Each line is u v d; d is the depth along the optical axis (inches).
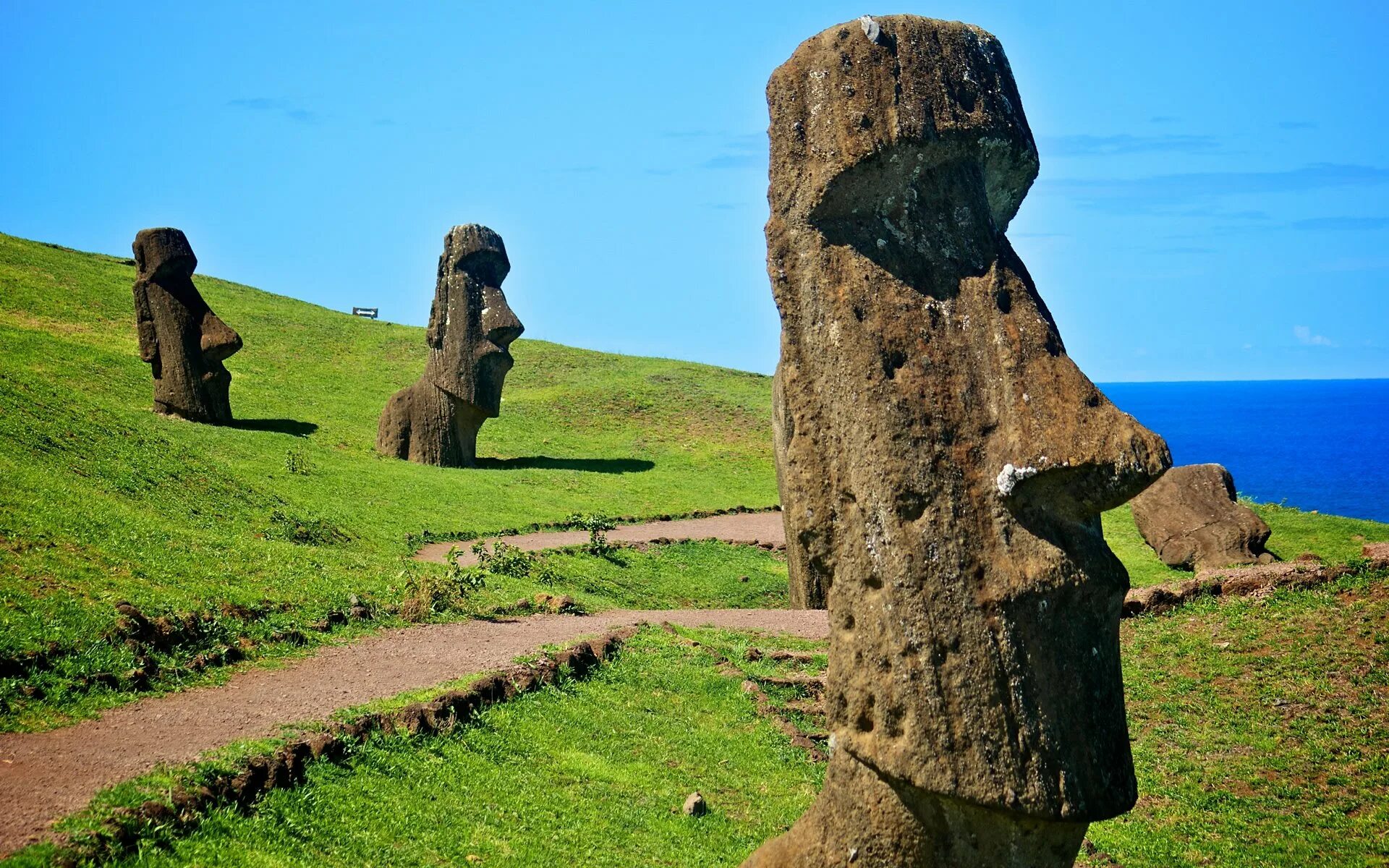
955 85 320.8
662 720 658.8
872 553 304.2
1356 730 637.9
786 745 649.6
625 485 1605.6
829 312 315.9
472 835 472.4
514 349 2519.7
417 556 1091.3
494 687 622.2
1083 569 296.4
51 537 708.7
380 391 2036.2
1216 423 7268.7
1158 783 617.9
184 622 639.8
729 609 1055.0
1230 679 715.4
